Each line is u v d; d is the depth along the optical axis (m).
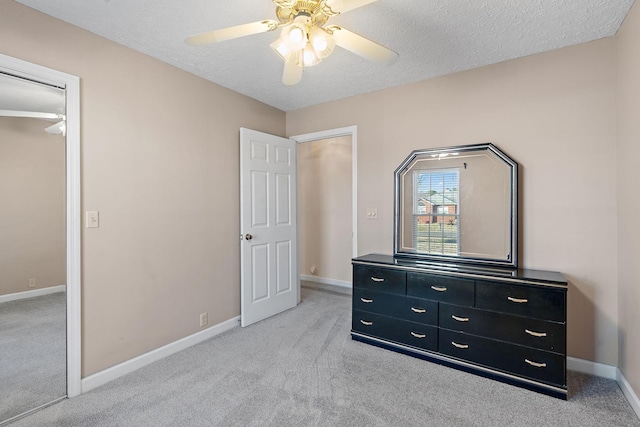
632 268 1.88
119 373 2.21
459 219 2.69
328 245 4.88
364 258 2.87
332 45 1.58
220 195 2.99
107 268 2.16
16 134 1.89
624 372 2.02
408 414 1.80
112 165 2.19
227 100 3.06
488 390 2.04
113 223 2.19
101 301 2.13
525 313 2.07
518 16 1.92
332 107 3.45
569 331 2.30
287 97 3.33
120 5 1.80
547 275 2.16
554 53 2.34
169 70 2.55
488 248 2.56
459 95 2.73
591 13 1.89
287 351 2.58
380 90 3.14
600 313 2.20
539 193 2.40
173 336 2.58
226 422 1.74
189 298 2.70
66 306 1.98
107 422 1.74
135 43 2.23
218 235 2.97
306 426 1.71
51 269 1.98
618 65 2.09
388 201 3.11
